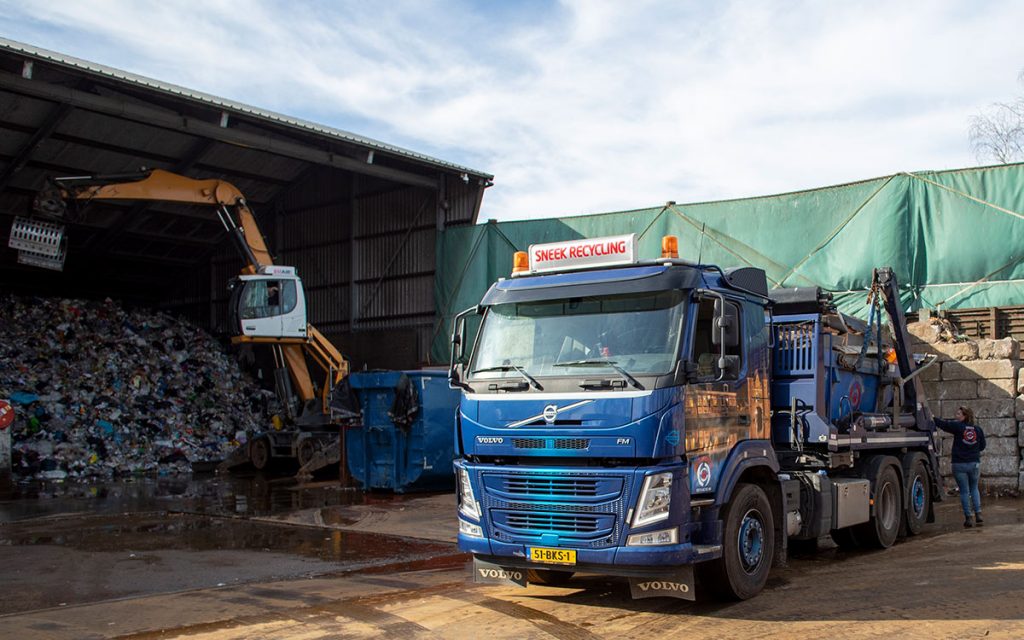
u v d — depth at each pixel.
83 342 27.28
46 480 20.16
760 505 7.99
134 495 17.25
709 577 7.51
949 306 19.52
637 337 7.29
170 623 7.12
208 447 24.84
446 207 28.20
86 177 22.08
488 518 7.45
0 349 24.92
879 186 20.50
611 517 6.91
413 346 28.27
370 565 9.81
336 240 31.11
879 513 10.66
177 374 27.91
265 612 7.48
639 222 23.84
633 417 6.90
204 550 10.87
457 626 6.93
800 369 9.59
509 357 7.73
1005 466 15.53
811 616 7.08
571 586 8.49
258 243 24.77
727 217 22.47
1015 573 8.53
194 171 28.36
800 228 21.45
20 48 18.58
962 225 19.55
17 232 21.53
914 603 7.40
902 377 12.51
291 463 23.78
